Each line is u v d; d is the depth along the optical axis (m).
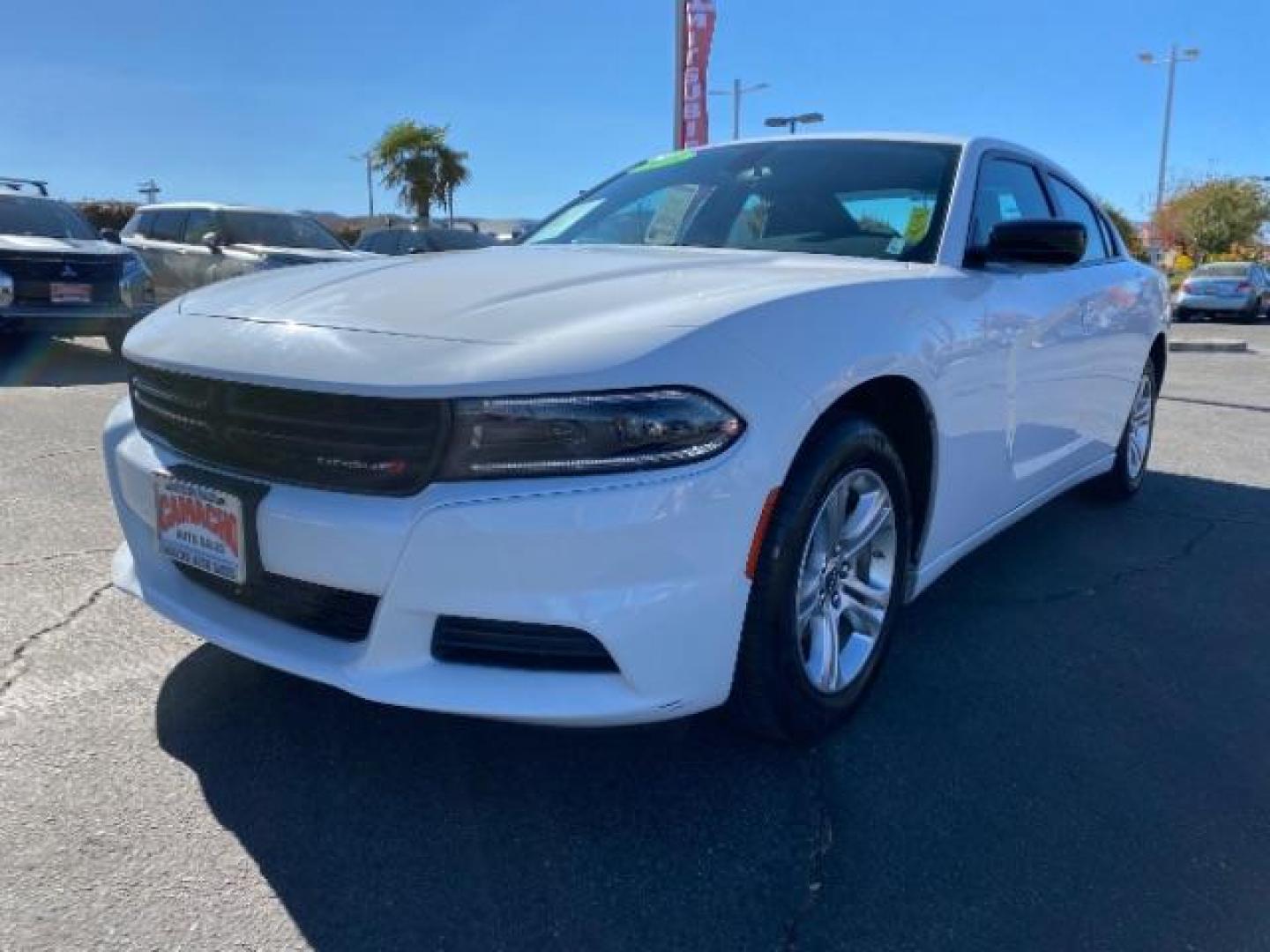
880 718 2.81
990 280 3.21
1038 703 2.94
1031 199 3.95
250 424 2.22
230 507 2.24
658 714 2.12
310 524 2.11
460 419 2.00
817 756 2.59
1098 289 4.16
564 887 2.08
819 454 2.35
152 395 2.51
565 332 2.10
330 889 2.04
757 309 2.25
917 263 3.08
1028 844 2.27
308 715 2.70
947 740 2.70
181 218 12.61
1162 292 5.18
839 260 3.03
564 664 2.11
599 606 2.01
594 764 2.51
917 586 2.99
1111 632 3.50
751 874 2.13
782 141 3.89
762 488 2.15
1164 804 2.44
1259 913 2.06
